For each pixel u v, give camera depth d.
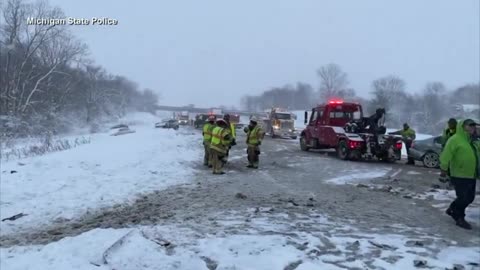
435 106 92.88
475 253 6.78
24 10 58.84
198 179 13.55
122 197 10.97
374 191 12.10
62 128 62.72
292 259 6.00
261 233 7.30
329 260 6.15
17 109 54.69
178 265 5.70
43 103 60.84
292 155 21.53
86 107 82.19
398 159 18.95
